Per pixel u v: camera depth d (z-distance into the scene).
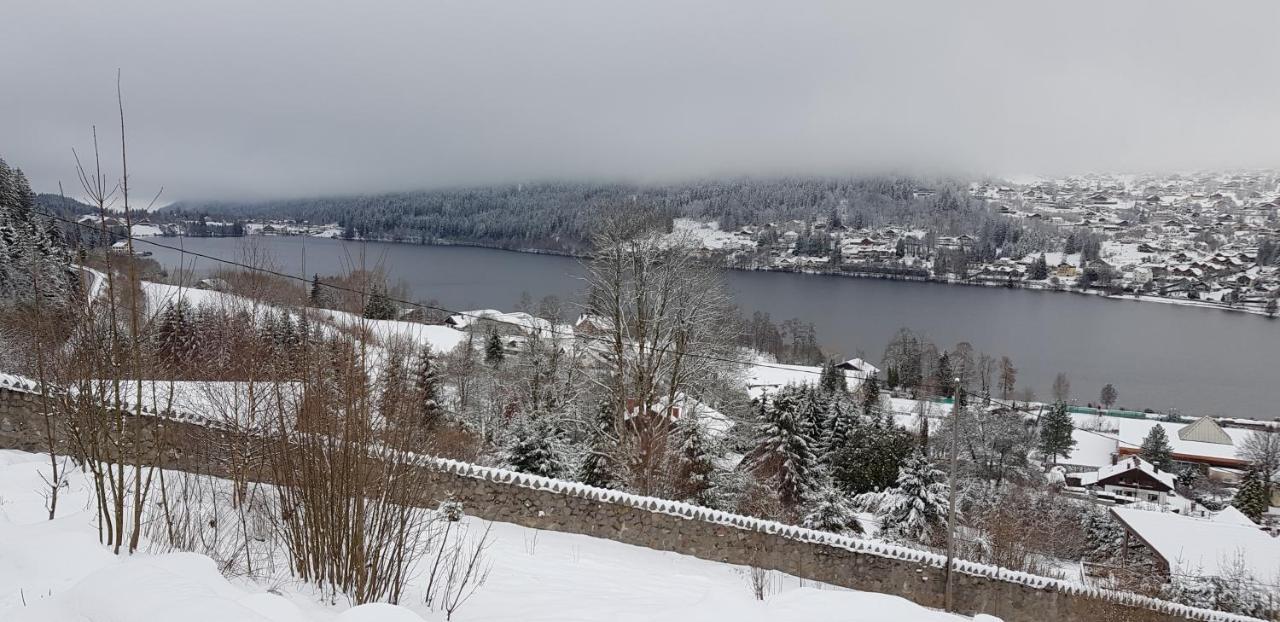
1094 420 62.25
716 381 25.75
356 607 5.55
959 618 8.23
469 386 39.84
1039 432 55.16
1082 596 14.75
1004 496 33.16
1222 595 19.80
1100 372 79.44
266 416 9.51
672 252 21.45
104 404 7.73
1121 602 14.94
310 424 7.46
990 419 45.62
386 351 10.18
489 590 8.46
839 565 14.22
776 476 27.12
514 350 48.38
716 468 23.38
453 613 7.37
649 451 20.28
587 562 11.47
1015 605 14.64
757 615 7.38
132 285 7.30
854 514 24.20
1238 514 30.44
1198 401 70.38
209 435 11.79
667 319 21.12
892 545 14.87
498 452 20.88
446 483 13.27
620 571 11.05
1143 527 25.31
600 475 20.05
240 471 10.38
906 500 23.53
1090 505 35.50
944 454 44.97
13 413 12.31
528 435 19.69
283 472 8.49
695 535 13.83
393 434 7.82
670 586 10.34
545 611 7.66
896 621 7.54
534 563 10.55
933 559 14.52
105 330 7.93
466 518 13.08
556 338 31.53
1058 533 29.97
